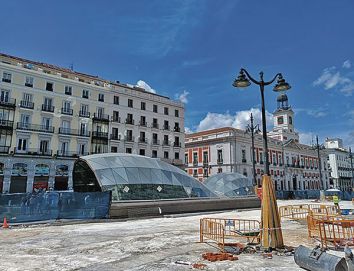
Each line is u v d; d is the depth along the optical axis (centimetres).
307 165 7719
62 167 4106
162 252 818
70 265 682
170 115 5519
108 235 1123
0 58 4094
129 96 5006
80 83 4478
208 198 2316
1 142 3728
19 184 3738
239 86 923
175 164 5388
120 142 4769
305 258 628
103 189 1991
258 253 790
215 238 982
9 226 1343
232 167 5656
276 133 7456
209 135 6181
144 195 2103
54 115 4178
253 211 2364
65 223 1459
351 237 925
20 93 3938
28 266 674
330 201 3972
